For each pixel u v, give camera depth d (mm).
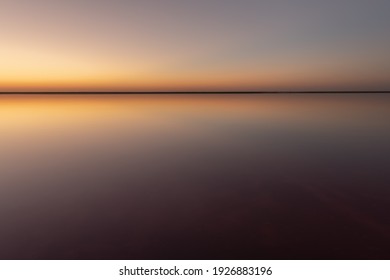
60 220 3424
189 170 5715
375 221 3359
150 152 7461
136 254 2701
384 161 6266
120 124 14031
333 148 7777
